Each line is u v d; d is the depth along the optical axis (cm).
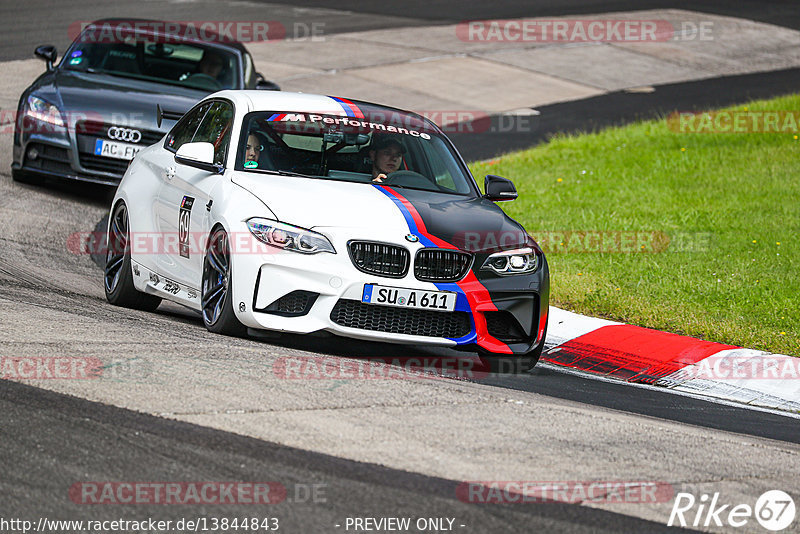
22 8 9512
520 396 2255
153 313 2916
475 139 6450
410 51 8856
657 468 1809
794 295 3469
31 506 1439
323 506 1497
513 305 2505
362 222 2427
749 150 5988
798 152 5897
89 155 4172
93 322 2483
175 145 3067
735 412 2481
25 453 1609
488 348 2480
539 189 5144
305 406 1923
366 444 1755
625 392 2562
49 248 3556
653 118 7188
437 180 2812
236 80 4566
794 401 2641
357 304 2378
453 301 2422
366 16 10512
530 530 1483
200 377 2044
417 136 2936
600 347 2998
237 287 2409
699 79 8738
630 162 5759
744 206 4803
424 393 2120
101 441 1675
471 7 11375
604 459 1820
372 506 1510
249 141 2720
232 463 1625
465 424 1930
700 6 12106
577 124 6969
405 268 2397
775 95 8119
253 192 2509
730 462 1906
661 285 3603
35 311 2522
